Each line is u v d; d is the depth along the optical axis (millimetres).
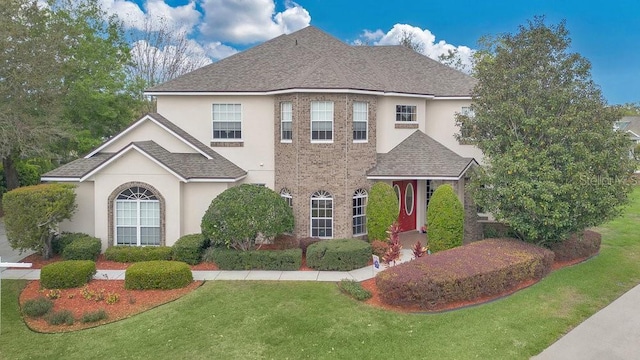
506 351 10188
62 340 10922
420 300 12273
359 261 16531
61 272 14242
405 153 21234
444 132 23812
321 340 10719
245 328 11391
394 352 10141
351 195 20141
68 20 30422
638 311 12672
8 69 23391
